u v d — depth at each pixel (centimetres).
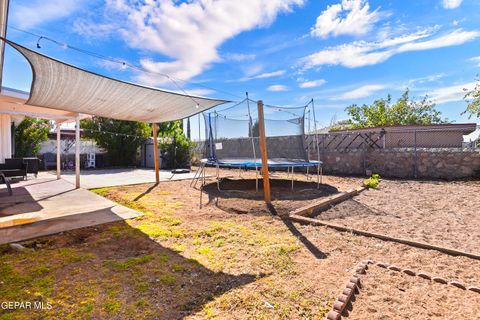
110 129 1720
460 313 193
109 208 527
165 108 692
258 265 275
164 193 717
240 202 575
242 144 960
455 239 355
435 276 245
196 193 717
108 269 267
